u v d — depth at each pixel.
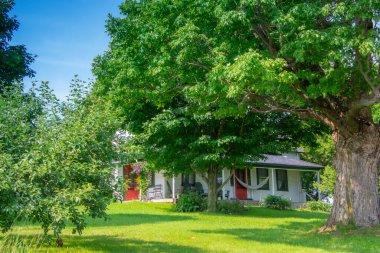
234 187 33.28
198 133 22.66
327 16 11.74
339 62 11.66
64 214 8.59
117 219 19.02
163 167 23.41
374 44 10.31
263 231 15.30
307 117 15.19
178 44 13.32
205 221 18.73
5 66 19.91
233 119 22.36
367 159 14.24
